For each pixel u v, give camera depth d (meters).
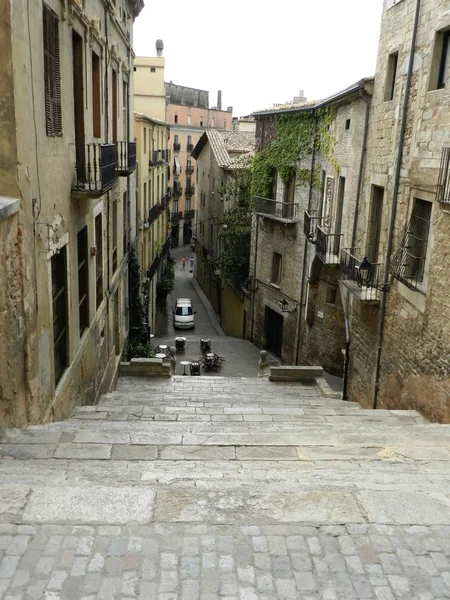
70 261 8.84
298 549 3.52
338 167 15.84
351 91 13.35
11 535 3.56
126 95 17.25
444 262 8.81
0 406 5.93
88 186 9.39
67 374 8.84
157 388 13.84
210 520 3.79
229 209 27.66
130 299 20.28
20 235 6.28
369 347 12.45
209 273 37.09
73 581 3.18
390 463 5.59
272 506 3.98
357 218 13.71
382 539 3.65
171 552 3.45
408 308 10.27
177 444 6.09
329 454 5.91
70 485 4.36
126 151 16.14
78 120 9.48
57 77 7.72
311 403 12.12
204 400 12.05
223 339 26.92
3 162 6.12
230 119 71.56
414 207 10.20
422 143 9.84
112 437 6.15
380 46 12.20
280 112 20.48
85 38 9.64
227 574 3.28
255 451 5.95
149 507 3.91
